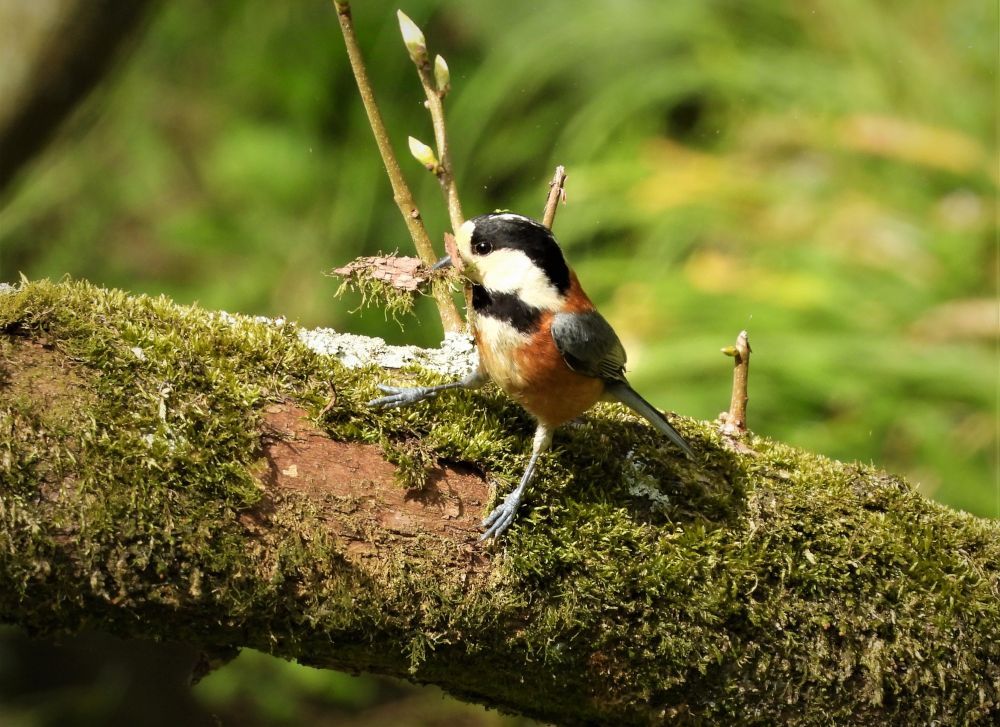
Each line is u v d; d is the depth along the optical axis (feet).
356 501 17.76
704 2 49.98
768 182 44.57
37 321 17.17
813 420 37.09
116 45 38.45
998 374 36.50
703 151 47.52
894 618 19.60
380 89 49.93
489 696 19.45
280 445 17.67
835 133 45.27
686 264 42.83
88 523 16.11
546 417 19.69
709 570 19.10
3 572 15.90
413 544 17.89
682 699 19.11
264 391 18.04
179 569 16.58
